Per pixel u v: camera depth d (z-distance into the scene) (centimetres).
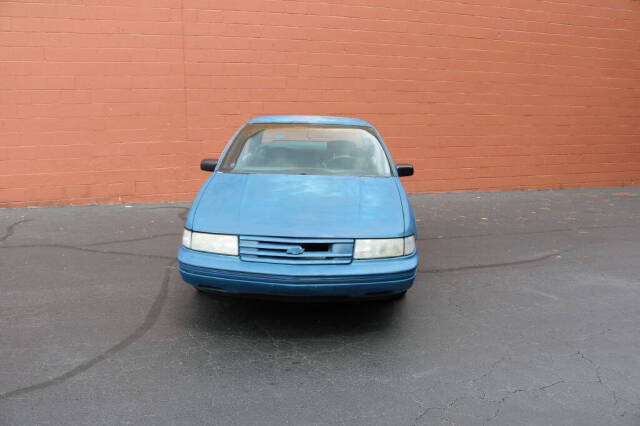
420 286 510
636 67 1215
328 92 963
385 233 379
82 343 367
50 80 823
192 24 874
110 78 848
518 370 343
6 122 812
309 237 369
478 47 1055
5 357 343
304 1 928
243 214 390
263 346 370
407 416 287
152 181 888
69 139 842
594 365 352
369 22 970
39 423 271
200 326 402
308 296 369
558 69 1134
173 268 541
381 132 1009
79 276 511
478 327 412
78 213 800
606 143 1216
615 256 632
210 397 302
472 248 658
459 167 1079
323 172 486
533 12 1092
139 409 287
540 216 866
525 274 555
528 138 1133
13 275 509
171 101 880
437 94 1038
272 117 589
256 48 912
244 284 368
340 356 358
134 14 847
